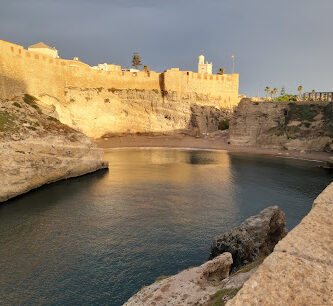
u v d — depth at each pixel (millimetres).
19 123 59000
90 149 70375
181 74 131875
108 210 43562
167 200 48781
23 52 87500
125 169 74625
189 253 30297
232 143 118750
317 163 85438
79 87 113750
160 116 127188
